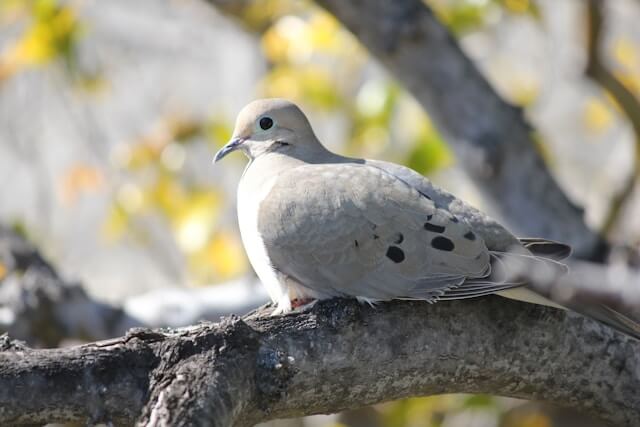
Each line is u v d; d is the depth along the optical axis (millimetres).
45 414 6703
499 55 17188
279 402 7223
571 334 7891
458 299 7898
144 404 6738
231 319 7117
